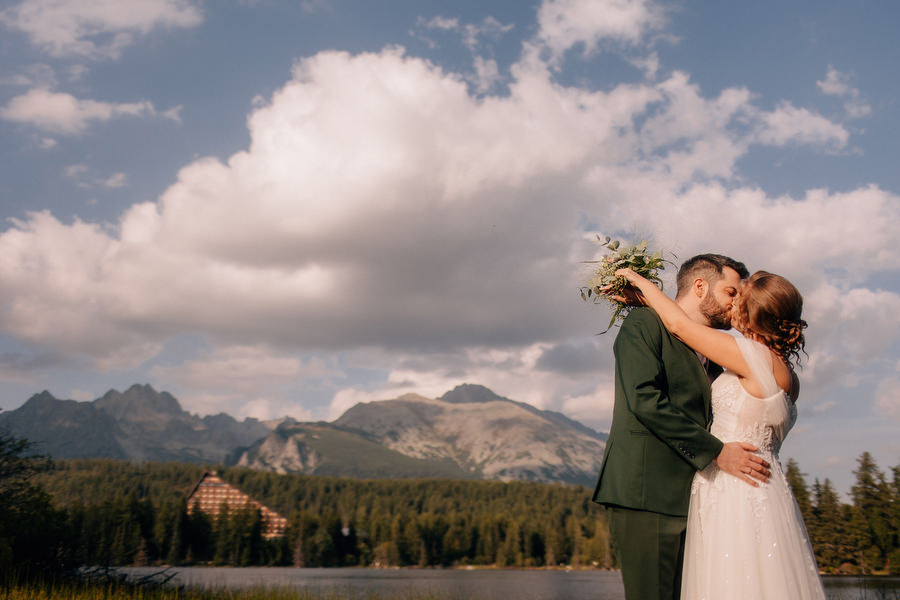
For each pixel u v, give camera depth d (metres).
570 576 115.06
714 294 3.61
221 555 153.25
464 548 170.50
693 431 3.17
